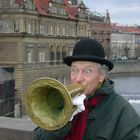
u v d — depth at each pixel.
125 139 3.62
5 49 80.31
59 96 3.58
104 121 3.73
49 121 3.47
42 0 91.56
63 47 98.62
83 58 3.76
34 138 4.04
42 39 87.94
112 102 3.82
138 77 153.38
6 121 9.13
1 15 80.56
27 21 81.50
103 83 3.92
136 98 95.38
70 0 118.12
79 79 3.79
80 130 3.76
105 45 174.50
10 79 52.03
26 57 81.12
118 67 159.25
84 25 109.38
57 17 95.12
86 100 3.86
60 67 95.62
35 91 3.56
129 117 3.70
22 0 80.31
